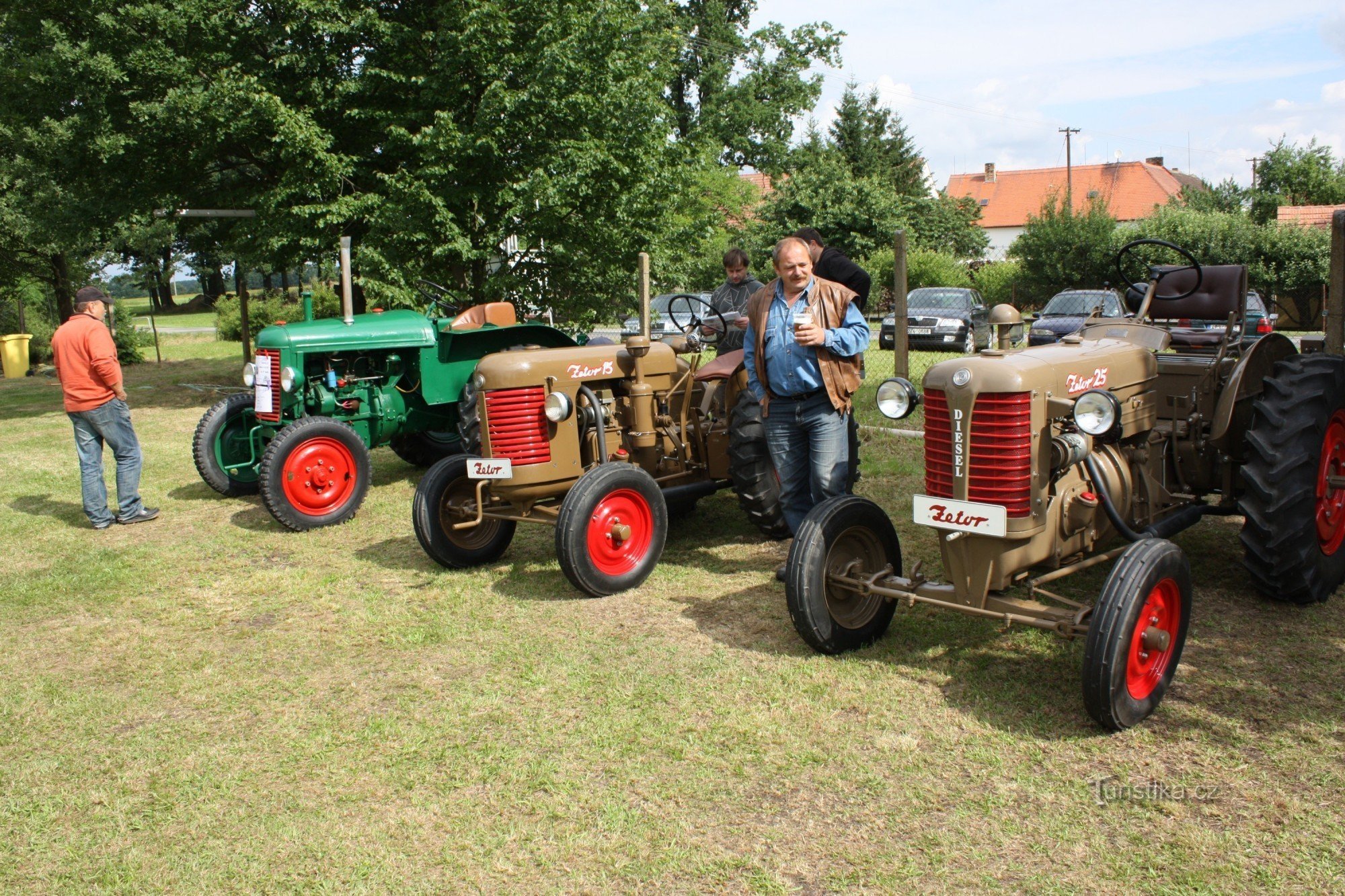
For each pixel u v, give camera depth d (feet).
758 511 16.58
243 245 42.32
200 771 9.97
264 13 38.24
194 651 13.34
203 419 22.80
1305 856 7.65
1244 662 11.26
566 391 15.74
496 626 13.69
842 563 12.12
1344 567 13.43
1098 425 9.87
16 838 8.91
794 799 8.94
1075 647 12.03
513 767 9.75
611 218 39.04
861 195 95.66
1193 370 13.73
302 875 8.17
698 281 54.75
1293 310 80.12
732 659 12.12
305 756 10.18
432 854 8.36
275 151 38.40
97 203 41.75
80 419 20.08
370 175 39.01
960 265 100.48
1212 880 7.45
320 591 15.76
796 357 12.85
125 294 226.38
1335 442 13.37
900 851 8.07
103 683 12.35
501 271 39.17
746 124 95.55
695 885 7.78
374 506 21.84
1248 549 12.57
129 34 37.22
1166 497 13.05
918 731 10.07
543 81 36.01
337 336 21.52
